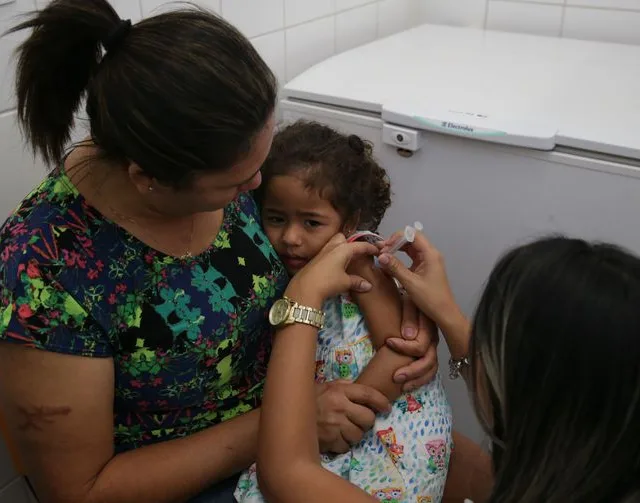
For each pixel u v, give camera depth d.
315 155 0.94
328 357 0.96
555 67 1.42
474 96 1.27
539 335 0.54
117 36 0.65
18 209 0.76
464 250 1.29
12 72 0.94
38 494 0.82
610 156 1.09
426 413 0.94
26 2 0.93
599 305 0.52
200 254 0.84
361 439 0.91
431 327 0.96
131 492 0.79
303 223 0.97
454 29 1.74
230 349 0.86
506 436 0.58
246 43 0.67
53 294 0.71
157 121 0.62
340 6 1.56
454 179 1.24
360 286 0.94
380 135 1.28
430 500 0.92
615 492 0.54
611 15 1.58
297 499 0.72
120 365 0.79
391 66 1.45
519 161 1.16
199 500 0.90
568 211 1.15
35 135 0.74
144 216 0.77
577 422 0.53
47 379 0.72
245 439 0.86
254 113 0.65
